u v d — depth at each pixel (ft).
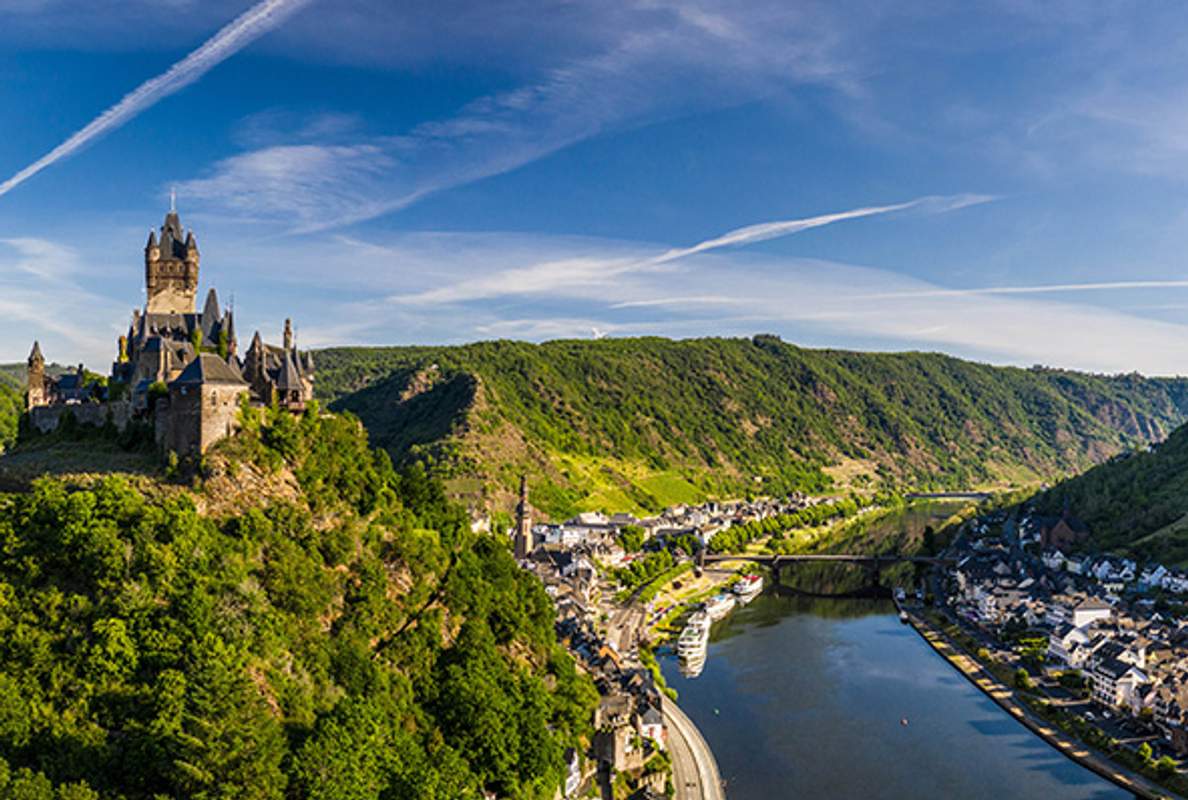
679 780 508.53
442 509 547.90
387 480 518.37
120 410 476.95
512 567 575.79
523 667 489.26
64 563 346.95
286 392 472.03
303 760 312.09
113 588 339.57
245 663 333.21
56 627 326.44
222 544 378.32
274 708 334.65
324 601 405.18
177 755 289.53
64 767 285.84
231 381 422.00
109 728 304.09
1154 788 506.07
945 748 565.53
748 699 651.25
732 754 550.36
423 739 394.11
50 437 487.20
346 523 447.42
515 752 413.39
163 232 554.87
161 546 357.00
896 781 516.73
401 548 466.29
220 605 350.84
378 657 412.36
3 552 344.49
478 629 469.57
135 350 522.06
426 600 467.93
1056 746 565.94
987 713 627.87
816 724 602.03
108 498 365.20
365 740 337.11
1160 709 588.09
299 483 439.22
